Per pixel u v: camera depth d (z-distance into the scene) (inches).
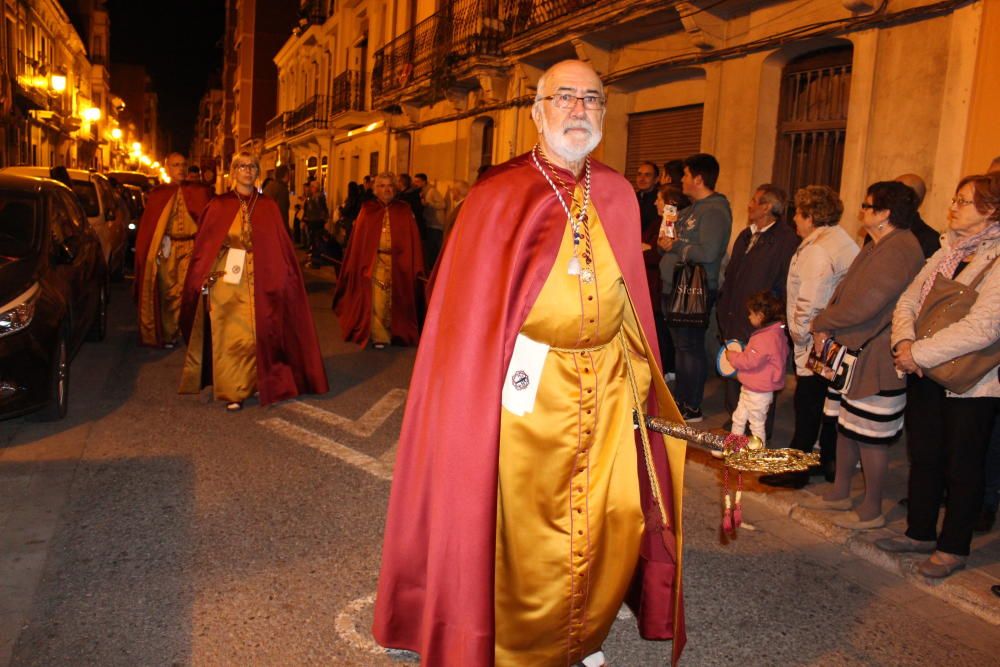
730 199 362.0
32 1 1160.8
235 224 253.9
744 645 136.0
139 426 238.8
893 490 211.5
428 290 121.5
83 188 485.4
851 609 150.1
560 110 105.0
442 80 616.1
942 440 163.9
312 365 275.1
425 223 517.0
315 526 173.2
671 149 421.4
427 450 110.3
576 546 110.0
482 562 103.0
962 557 160.1
